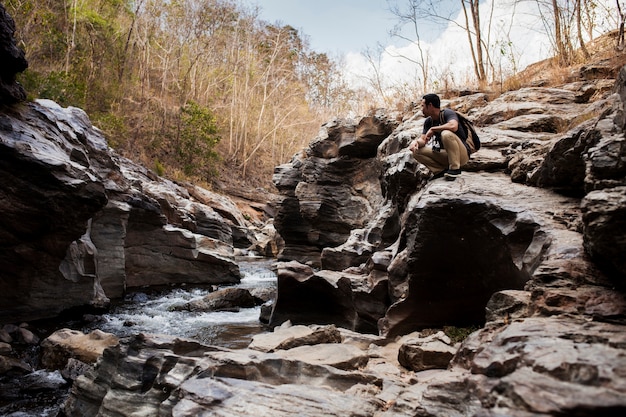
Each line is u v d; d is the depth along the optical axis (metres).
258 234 27.03
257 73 45.28
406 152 8.45
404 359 5.10
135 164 21.16
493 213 5.23
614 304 3.33
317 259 19.44
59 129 10.14
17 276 8.58
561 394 2.36
